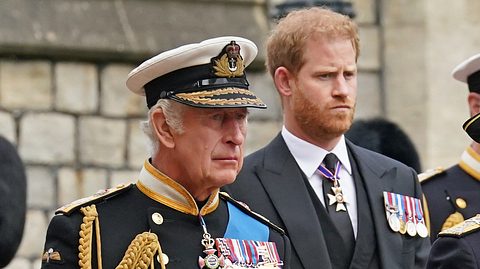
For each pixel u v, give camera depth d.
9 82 32.59
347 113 22.28
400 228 22.78
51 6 32.88
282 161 22.72
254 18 34.38
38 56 32.81
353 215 22.61
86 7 33.12
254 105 19.75
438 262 21.31
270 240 20.69
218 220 20.42
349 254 22.39
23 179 25.09
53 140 32.88
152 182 20.20
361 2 35.53
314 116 22.31
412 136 35.22
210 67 20.02
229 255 20.16
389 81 35.47
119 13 33.34
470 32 35.38
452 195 25.58
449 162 35.19
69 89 33.00
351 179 22.86
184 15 33.88
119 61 33.38
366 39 35.53
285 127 22.89
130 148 33.38
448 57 35.25
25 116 32.69
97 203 20.12
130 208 20.16
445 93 35.22
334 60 22.17
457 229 21.36
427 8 35.19
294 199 22.41
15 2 32.59
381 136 28.33
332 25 22.28
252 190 22.50
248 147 34.03
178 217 20.14
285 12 28.03
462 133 35.25
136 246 19.78
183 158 19.88
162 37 33.53
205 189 20.14
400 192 23.11
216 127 19.73
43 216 32.75
